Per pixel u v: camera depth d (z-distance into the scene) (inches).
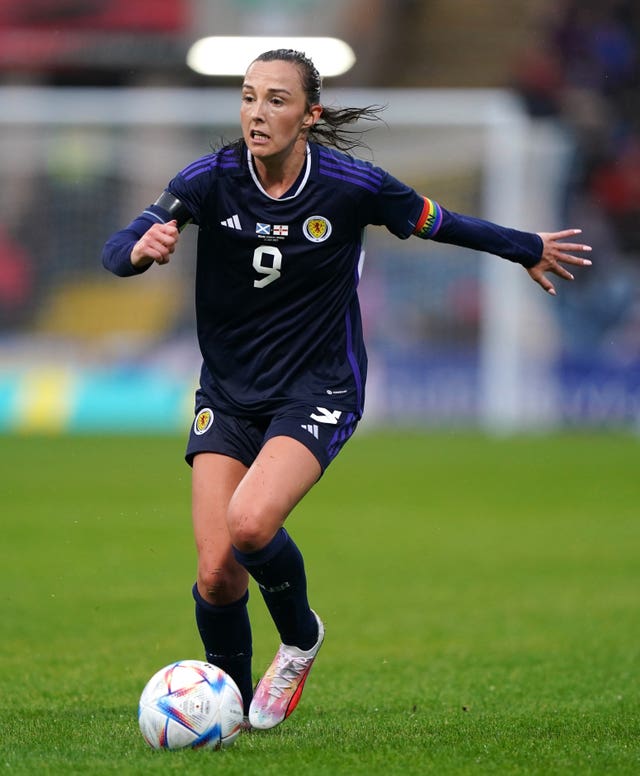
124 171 3307.1
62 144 3297.2
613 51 3914.9
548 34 3988.7
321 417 711.1
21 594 1286.9
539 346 3346.5
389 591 1337.4
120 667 955.3
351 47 3951.8
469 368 3245.6
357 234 729.6
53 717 763.4
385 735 705.0
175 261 3257.9
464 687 886.4
